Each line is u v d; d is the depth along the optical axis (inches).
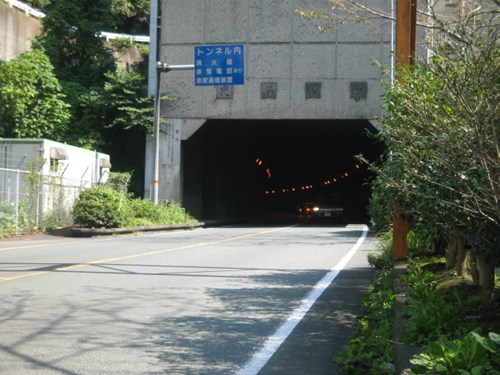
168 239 913.5
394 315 246.8
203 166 1668.3
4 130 1406.3
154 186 1235.2
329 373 227.8
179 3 1386.6
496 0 293.7
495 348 140.9
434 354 141.3
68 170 1123.9
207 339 275.6
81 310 331.0
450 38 248.4
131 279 446.6
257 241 879.7
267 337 280.8
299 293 398.6
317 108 1353.3
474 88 176.1
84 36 1621.6
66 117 1457.9
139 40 1947.6
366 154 2085.4
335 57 1347.2
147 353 251.4
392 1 571.8
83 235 965.8
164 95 1395.2
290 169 2822.3
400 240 364.5
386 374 207.2
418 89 255.4
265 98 1365.7
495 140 164.2
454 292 239.5
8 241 831.1
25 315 317.1
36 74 1435.8
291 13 1353.3
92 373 223.5
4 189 999.0
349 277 478.3
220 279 456.1
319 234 1083.9
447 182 203.2
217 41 1374.3
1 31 1606.8
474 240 213.6
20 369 226.8
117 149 1565.0
